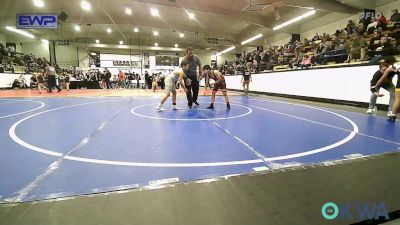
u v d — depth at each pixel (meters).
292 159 2.77
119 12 17.31
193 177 2.25
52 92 13.95
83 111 6.34
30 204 1.75
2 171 2.37
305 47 14.34
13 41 24.67
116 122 4.86
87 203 1.77
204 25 20.31
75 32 23.98
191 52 6.97
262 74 14.59
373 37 10.03
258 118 5.53
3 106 7.29
